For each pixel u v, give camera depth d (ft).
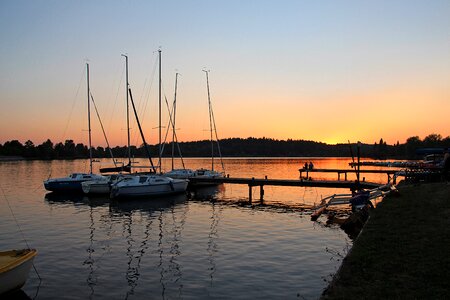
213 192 152.56
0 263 42.60
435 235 43.65
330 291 30.32
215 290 43.96
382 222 52.70
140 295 42.93
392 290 29.68
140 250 61.87
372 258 37.35
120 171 167.63
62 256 58.54
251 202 124.26
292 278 47.62
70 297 42.68
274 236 71.20
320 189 162.91
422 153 132.05
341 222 85.35
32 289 45.06
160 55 157.69
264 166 404.36
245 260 55.52
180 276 48.91
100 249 62.69
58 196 138.31
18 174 263.70
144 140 156.25
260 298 41.42
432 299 27.81
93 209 107.76
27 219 91.04
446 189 75.41
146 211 104.12
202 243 66.08
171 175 163.73
